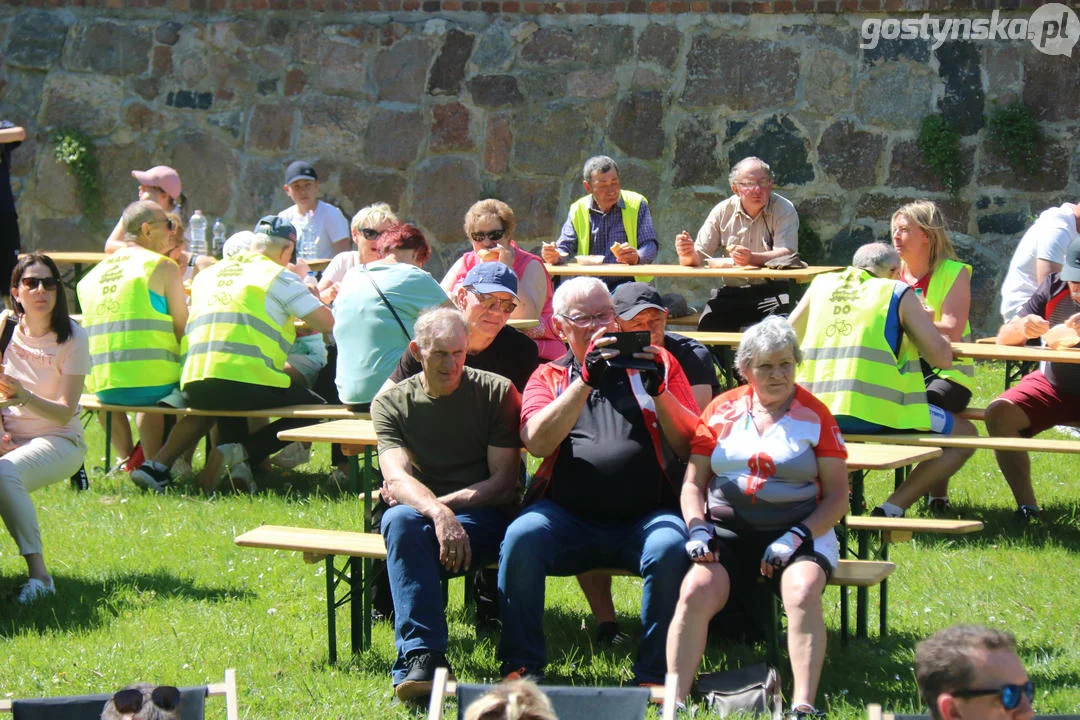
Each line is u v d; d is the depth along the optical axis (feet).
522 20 39.22
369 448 18.25
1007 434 24.07
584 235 33.99
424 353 16.48
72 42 40.78
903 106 37.70
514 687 9.30
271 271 26.27
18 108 40.81
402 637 15.60
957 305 25.55
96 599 19.66
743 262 30.37
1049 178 37.09
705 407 17.80
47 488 25.91
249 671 16.81
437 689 12.82
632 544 16.06
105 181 40.81
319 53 40.09
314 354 28.58
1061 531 23.20
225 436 27.09
